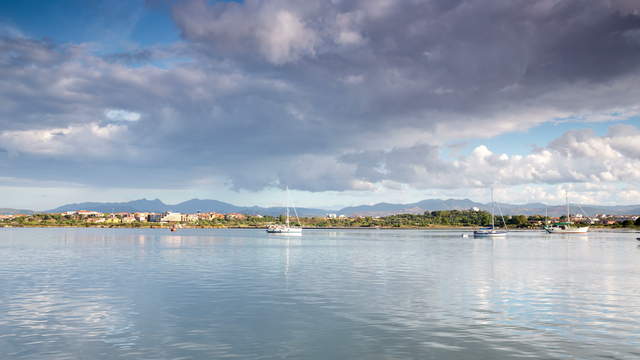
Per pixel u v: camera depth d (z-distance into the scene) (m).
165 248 117.69
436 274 59.41
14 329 29.06
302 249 116.69
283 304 37.56
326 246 132.75
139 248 116.94
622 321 31.59
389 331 28.81
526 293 43.56
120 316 32.97
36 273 59.47
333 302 38.59
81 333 28.19
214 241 165.12
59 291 44.34
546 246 135.50
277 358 23.42
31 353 24.19
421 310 35.25
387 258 86.62
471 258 87.06
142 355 23.89
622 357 23.66
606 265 72.81
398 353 24.33
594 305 37.50
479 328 29.59
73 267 67.50
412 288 46.56
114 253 98.06
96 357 23.56
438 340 26.77
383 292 43.94
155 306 36.69
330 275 58.09
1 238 179.75
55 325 30.17
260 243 150.38
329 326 30.08
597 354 24.14
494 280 53.25
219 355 23.91
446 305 37.31
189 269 65.06
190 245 134.12
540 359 23.33
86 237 195.25
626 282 51.72
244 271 62.50
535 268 67.88
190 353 24.25
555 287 47.59
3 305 37.06
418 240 182.25
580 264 74.44
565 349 24.98
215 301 39.03
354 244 145.88
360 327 29.83
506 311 34.97
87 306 36.72
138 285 48.53
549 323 30.95
